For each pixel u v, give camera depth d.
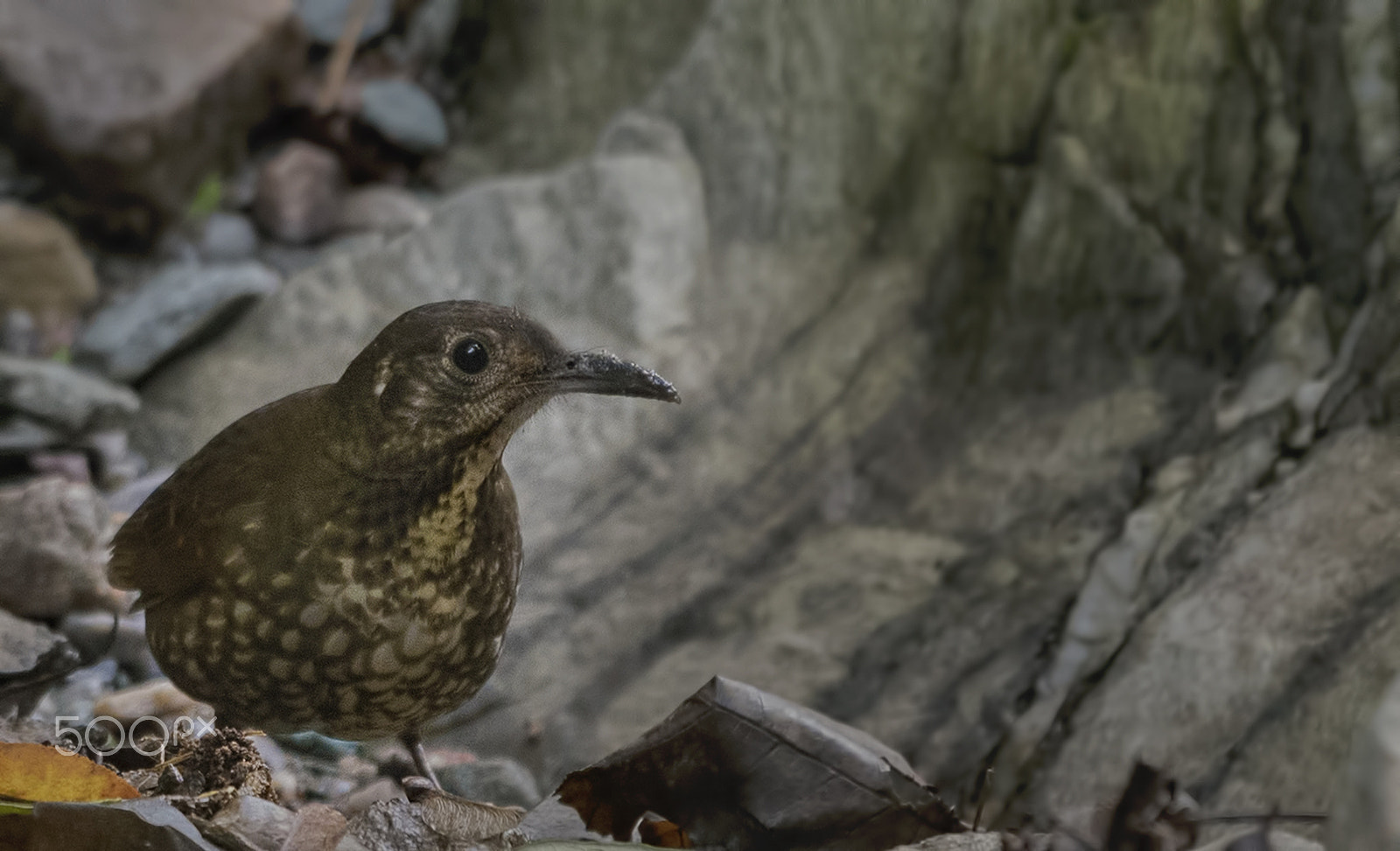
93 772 6.21
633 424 10.89
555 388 6.86
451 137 15.29
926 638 9.09
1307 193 9.03
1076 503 9.26
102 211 13.66
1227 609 7.75
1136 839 5.63
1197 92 9.46
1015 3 10.27
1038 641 8.70
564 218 11.83
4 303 12.57
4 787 6.16
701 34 12.34
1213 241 9.45
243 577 6.66
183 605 6.86
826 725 6.36
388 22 15.52
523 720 9.46
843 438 10.43
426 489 6.61
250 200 14.35
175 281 12.55
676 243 11.57
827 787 6.25
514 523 7.11
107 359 12.05
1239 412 8.92
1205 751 7.21
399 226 13.36
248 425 7.15
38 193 13.71
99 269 13.55
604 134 12.70
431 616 6.73
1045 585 8.94
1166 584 8.41
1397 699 5.10
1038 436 9.74
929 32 10.80
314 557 6.59
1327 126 8.91
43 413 11.01
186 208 14.06
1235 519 8.35
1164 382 9.52
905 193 11.03
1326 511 7.86
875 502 10.09
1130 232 9.79
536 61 15.11
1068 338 10.01
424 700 7.01
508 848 6.12
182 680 7.07
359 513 6.58
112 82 13.62
